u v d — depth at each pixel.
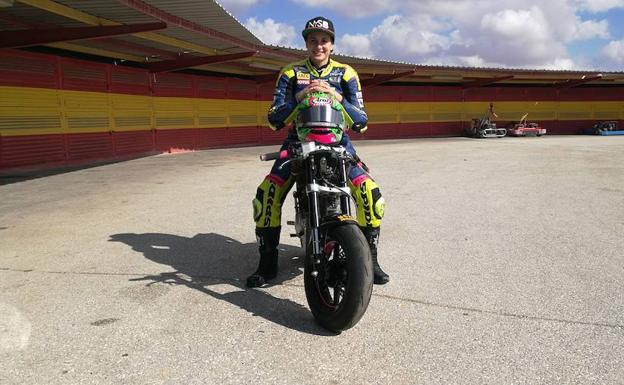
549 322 3.23
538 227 5.79
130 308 3.49
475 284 3.94
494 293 3.74
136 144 15.84
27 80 12.23
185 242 5.23
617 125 30.11
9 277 4.16
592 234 5.45
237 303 3.58
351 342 2.98
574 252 4.79
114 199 7.80
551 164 12.24
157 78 16.70
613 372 2.62
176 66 15.95
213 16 11.94
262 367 2.69
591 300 3.59
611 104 29.92
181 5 10.87
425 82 26.73
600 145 18.92
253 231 5.70
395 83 26.36
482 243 5.14
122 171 11.59
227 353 2.85
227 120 20.00
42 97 12.60
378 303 3.56
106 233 5.62
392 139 25.12
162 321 3.28
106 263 4.52
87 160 13.95
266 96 21.88
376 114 25.84
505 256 4.68
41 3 9.29
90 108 14.02
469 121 28.05
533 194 7.96
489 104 28.30
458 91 27.72
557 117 29.44
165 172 11.30
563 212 6.58
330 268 3.22
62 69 13.14
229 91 20.03
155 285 3.94
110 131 14.74
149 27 10.89
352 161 3.51
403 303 3.56
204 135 18.89
